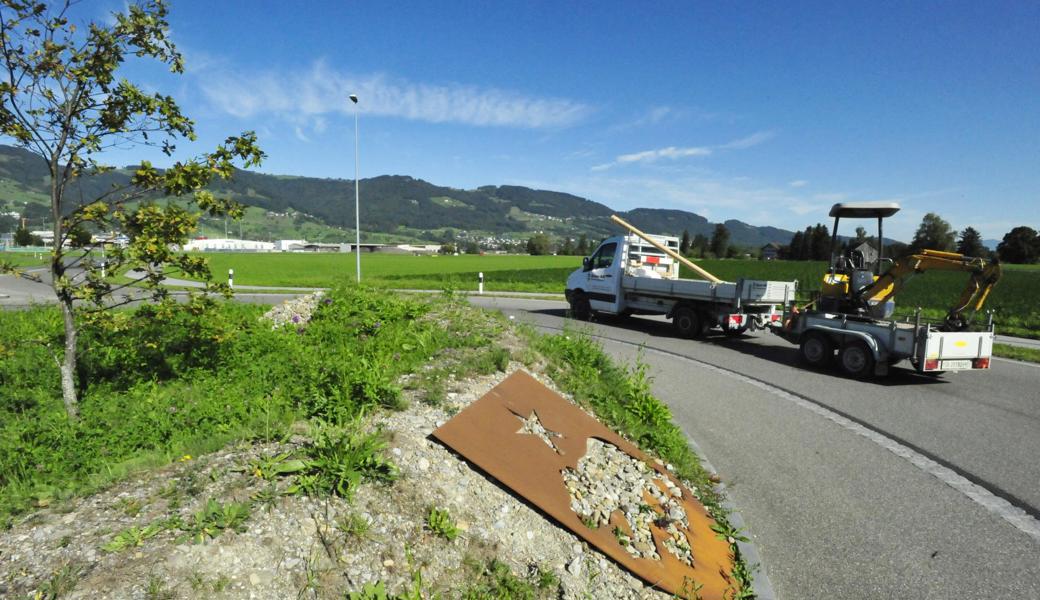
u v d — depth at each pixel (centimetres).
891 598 376
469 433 421
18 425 496
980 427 752
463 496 364
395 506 338
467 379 585
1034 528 473
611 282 1681
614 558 355
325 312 927
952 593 382
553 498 389
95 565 265
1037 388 991
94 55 532
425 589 293
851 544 442
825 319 1130
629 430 610
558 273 5028
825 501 517
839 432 719
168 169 581
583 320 1733
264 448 387
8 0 489
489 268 6241
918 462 618
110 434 475
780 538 449
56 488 362
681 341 1412
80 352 723
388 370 566
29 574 262
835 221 1193
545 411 508
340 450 357
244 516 301
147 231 570
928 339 965
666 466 553
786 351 1314
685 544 400
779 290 1333
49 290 2281
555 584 322
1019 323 1961
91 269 570
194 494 324
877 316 1135
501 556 331
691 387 937
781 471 585
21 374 678
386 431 415
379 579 290
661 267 1761
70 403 569
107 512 313
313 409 483
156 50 563
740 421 757
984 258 1009
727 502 501
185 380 675
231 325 776
